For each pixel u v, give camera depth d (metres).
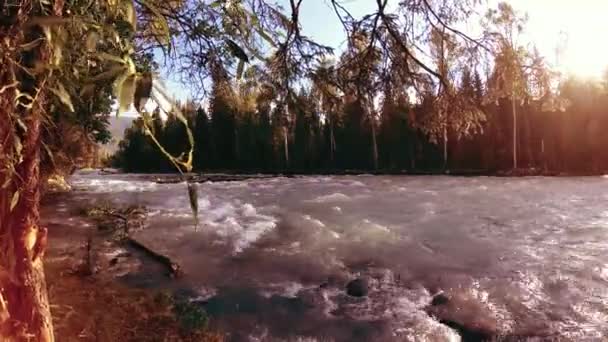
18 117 0.76
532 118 35.97
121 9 0.82
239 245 11.62
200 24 1.77
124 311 6.18
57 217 14.54
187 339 5.68
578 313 6.87
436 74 2.41
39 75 0.77
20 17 0.72
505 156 36.72
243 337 6.32
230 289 8.37
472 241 11.38
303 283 8.74
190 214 16.19
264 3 2.13
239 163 44.03
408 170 38.72
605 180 27.61
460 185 25.52
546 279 8.34
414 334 6.39
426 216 15.07
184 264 9.81
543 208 16.05
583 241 10.98
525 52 2.29
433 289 8.19
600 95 34.72
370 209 16.88
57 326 4.85
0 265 0.82
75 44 0.80
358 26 2.43
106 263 9.52
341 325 6.78
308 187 26.17
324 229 13.20
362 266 9.70
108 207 16.03
